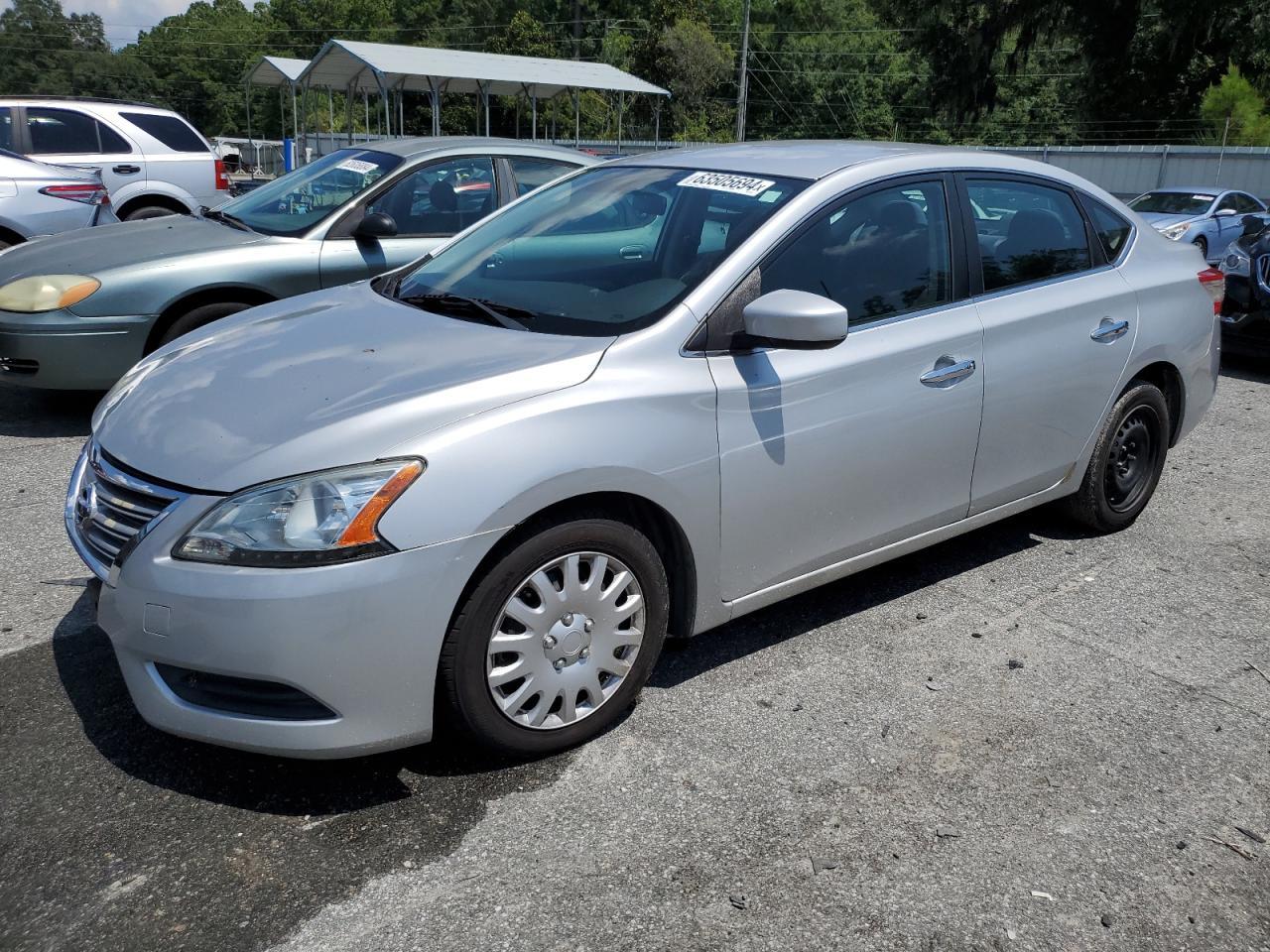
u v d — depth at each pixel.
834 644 3.70
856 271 3.48
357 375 2.88
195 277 5.75
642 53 67.56
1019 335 3.91
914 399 3.54
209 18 105.44
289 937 2.27
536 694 2.84
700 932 2.31
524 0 83.06
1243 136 38.25
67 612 3.77
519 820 2.68
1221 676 3.54
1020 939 2.33
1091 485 4.52
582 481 2.76
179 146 12.06
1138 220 4.69
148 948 2.23
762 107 72.94
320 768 2.88
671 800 2.78
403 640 2.54
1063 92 61.12
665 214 3.59
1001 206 4.00
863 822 2.71
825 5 74.44
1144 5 42.09
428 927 2.31
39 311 5.50
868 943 2.29
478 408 2.69
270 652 2.44
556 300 3.33
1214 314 4.90
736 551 3.21
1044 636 3.80
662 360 3.00
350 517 2.47
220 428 2.71
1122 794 2.87
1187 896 2.48
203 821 2.65
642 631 3.02
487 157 6.77
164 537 2.52
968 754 3.03
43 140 11.21
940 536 3.91
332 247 6.12
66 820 2.63
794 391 3.22
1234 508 5.25
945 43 45.56
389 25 93.25
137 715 3.12
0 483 5.08
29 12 97.25
